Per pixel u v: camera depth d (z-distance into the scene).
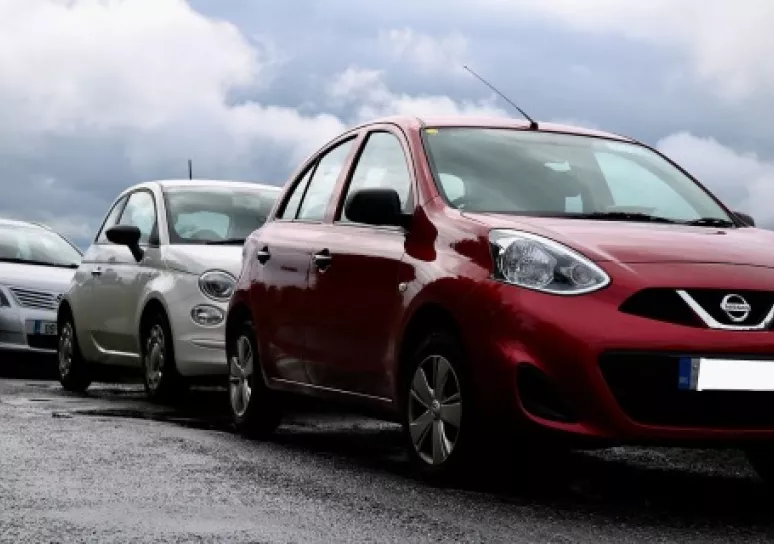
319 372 8.73
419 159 8.20
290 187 10.02
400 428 11.00
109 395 14.15
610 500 7.09
